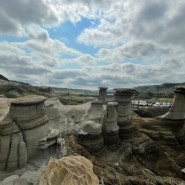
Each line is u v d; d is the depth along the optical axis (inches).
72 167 559.5
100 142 1389.0
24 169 912.3
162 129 1887.3
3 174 866.1
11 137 917.2
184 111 1941.4
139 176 1301.7
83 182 529.0
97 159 1289.4
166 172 1466.5
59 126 1457.9
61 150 1115.9
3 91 2989.7
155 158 1581.0
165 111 2883.9
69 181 522.3
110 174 1168.2
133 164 1411.2
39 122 1051.3
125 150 1477.6
